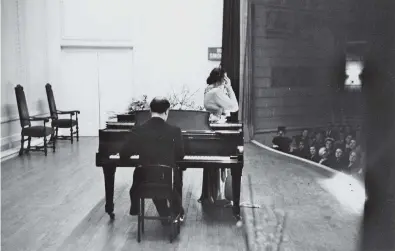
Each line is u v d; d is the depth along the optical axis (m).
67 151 9.18
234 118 10.57
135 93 11.34
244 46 10.47
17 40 9.11
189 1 11.17
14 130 9.09
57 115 10.17
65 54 11.28
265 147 9.67
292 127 8.92
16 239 4.16
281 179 6.73
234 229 4.41
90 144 10.14
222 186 5.25
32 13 9.91
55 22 11.07
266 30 9.74
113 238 4.18
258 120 10.43
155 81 11.34
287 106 9.09
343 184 6.34
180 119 4.84
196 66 11.29
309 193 5.86
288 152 8.92
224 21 10.76
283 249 3.85
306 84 8.30
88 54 11.30
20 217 4.84
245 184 6.38
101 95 11.39
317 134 7.84
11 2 8.82
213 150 4.60
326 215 4.85
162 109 4.18
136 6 11.18
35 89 10.05
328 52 6.79
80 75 11.33
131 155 4.20
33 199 5.57
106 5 11.18
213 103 5.58
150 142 4.11
